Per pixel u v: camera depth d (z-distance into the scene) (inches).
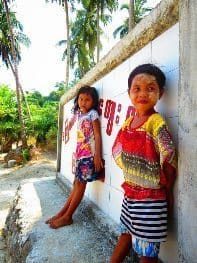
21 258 119.6
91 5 874.8
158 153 72.6
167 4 75.5
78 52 1143.0
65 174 215.3
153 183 72.2
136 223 73.5
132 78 77.1
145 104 75.0
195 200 61.4
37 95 1920.5
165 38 81.7
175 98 76.3
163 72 82.4
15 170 615.2
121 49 107.7
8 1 792.9
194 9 60.5
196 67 60.2
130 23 561.9
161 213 72.7
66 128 216.7
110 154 124.1
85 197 154.8
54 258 101.1
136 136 75.0
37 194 190.1
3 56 980.6
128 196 76.9
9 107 842.8
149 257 72.7
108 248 105.4
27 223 138.6
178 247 68.6
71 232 120.8
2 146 868.6
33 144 737.6
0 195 390.3
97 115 129.6
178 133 68.4
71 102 200.5
